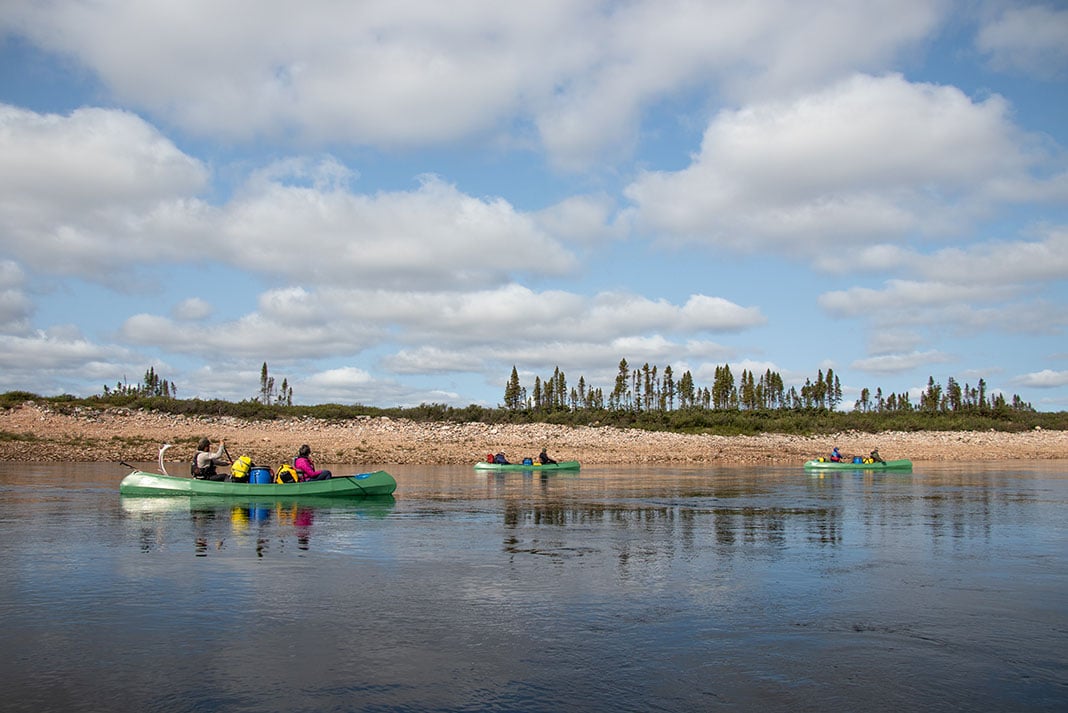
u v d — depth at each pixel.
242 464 25.25
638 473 39.78
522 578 12.38
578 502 24.30
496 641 9.05
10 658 8.30
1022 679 8.02
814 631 9.59
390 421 64.12
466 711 7.07
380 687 7.60
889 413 100.44
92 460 39.28
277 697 7.31
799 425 82.56
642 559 14.14
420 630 9.45
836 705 7.32
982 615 10.38
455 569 13.05
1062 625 9.94
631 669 8.20
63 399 56.19
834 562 13.98
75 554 14.01
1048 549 15.55
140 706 7.05
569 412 83.88
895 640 9.26
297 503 23.30
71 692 7.37
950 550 15.38
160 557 13.80
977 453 65.38
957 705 7.35
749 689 7.68
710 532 17.66
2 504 21.64
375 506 22.73
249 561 13.54
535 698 7.39
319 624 9.63
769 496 26.91
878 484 33.22
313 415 63.25
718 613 10.36
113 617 9.84
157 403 59.28
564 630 9.52
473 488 29.67
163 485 23.75
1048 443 74.31
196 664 8.17
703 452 57.00
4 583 11.66
